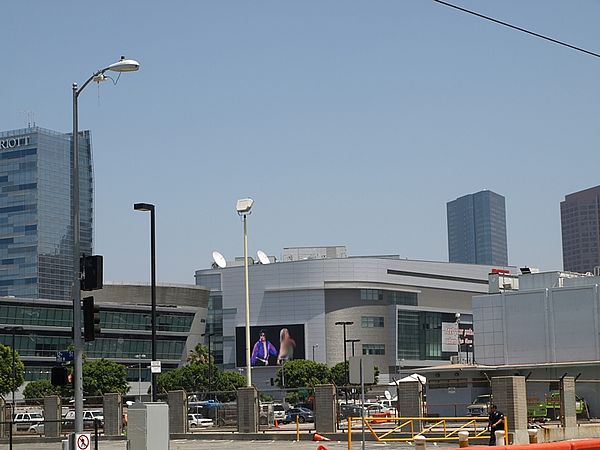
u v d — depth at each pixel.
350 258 183.00
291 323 181.75
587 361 83.12
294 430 54.12
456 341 193.38
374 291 184.12
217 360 186.12
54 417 61.50
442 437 44.78
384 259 186.25
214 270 189.75
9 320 151.00
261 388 181.00
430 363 188.25
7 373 119.31
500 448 24.11
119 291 166.38
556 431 45.75
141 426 31.39
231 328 186.00
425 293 193.75
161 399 74.94
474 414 57.91
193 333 176.75
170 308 172.12
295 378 148.88
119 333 164.12
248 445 47.16
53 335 156.25
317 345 179.88
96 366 133.12
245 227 64.56
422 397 47.81
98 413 76.12
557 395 60.84
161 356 170.75
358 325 181.50
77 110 33.44
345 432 49.41
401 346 184.25
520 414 43.75
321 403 50.28
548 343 85.56
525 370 77.00
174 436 55.75
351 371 31.38
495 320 89.00
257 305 185.00
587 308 83.94
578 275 93.88
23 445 54.31
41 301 154.12
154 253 49.75
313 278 182.00
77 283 31.89
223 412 63.50
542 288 88.38
